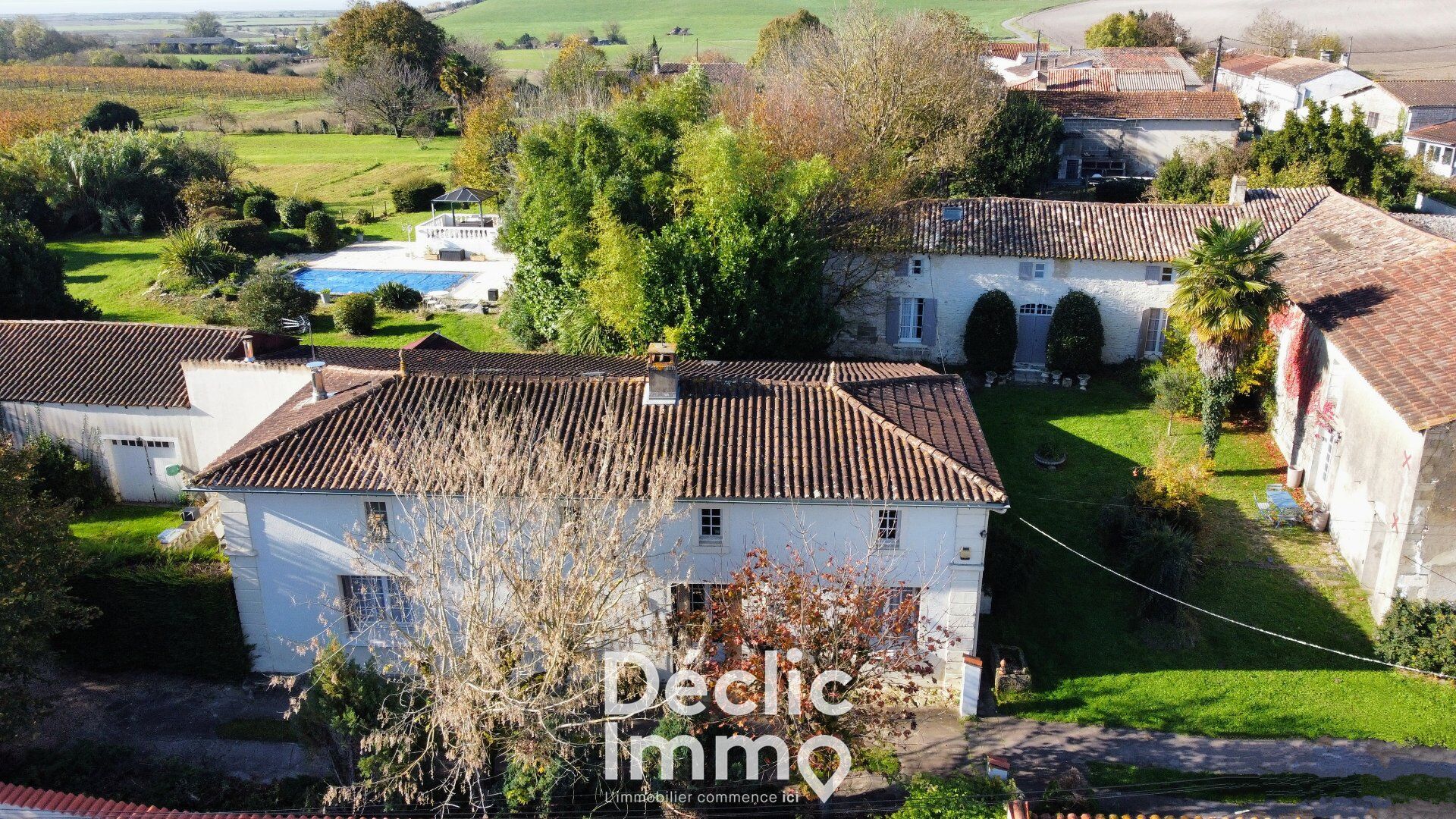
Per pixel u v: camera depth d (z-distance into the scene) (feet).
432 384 78.43
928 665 63.41
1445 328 82.84
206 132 298.97
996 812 58.03
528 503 59.82
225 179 230.68
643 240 109.60
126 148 215.92
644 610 66.23
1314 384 97.04
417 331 142.82
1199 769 66.80
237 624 73.97
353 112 324.19
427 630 56.85
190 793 63.67
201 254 165.27
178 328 106.01
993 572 81.71
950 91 174.19
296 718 62.85
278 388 92.63
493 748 61.77
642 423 74.74
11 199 201.36
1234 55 322.14
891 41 175.32
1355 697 73.00
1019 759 67.77
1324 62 274.77
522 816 59.62
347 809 61.77
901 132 169.17
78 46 581.53
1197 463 98.27
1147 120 209.05
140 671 76.38
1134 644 78.74
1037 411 117.60
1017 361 128.26
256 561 72.23
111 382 99.81
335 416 75.10
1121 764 67.26
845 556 68.74
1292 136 171.53
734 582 65.26
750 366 95.30
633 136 129.18
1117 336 125.70
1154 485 87.61
